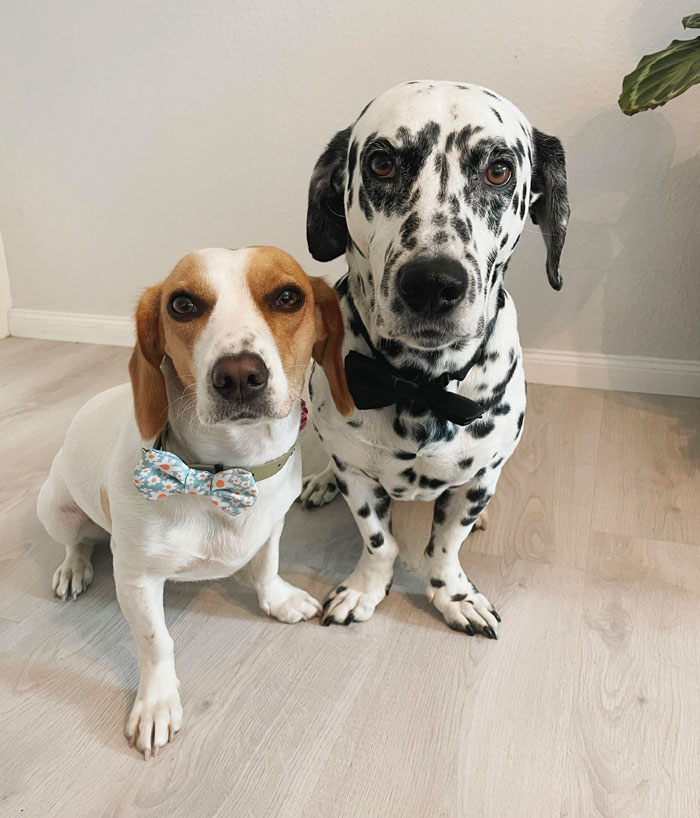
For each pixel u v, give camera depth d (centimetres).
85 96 239
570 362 231
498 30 202
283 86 223
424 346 100
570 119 207
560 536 159
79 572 139
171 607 136
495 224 104
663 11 192
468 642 129
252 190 239
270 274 91
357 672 123
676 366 224
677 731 112
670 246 214
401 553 155
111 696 117
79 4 226
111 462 108
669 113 200
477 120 100
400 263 96
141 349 95
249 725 112
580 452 192
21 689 117
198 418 94
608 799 101
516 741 110
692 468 185
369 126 105
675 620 134
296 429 108
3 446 192
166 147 240
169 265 258
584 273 222
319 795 101
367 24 210
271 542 124
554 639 130
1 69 242
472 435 118
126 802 100
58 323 275
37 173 255
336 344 108
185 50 225
